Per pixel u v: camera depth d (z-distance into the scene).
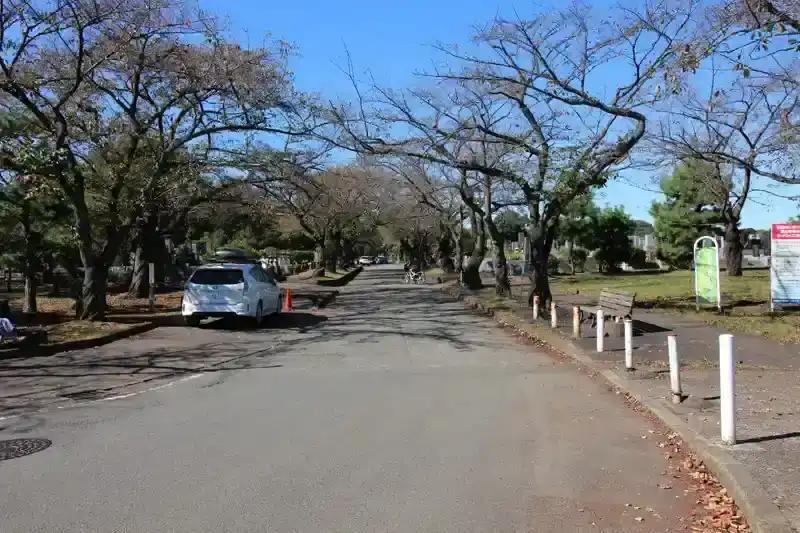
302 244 70.50
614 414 8.02
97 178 18.06
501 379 10.39
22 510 4.93
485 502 5.15
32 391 9.45
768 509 4.66
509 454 6.39
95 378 10.48
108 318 18.00
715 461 5.74
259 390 9.54
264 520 4.77
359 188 38.88
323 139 18.11
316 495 5.27
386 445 6.66
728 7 10.40
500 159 20.55
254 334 16.53
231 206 27.45
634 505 5.11
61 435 7.03
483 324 18.81
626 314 14.08
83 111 17.48
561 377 10.52
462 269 36.25
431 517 4.85
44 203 17.59
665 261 45.59
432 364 11.94
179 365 11.77
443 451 6.46
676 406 7.95
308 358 12.68
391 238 70.56
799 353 11.71
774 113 16.41
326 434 7.07
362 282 49.22
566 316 18.55
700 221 40.59
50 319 18.27
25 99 14.82
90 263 17.06
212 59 17.23
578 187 17.22
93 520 4.75
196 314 17.38
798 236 17.97
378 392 9.38
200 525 4.67
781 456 5.82
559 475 5.79
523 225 40.12
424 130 17.20
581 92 15.55
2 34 13.88
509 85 17.19
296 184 21.39
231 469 5.89
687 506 5.10
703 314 18.06
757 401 7.98
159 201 21.58
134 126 17.39
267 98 17.81
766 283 27.81
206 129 18.25
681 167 37.19
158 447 6.57
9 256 17.92
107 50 16.48
